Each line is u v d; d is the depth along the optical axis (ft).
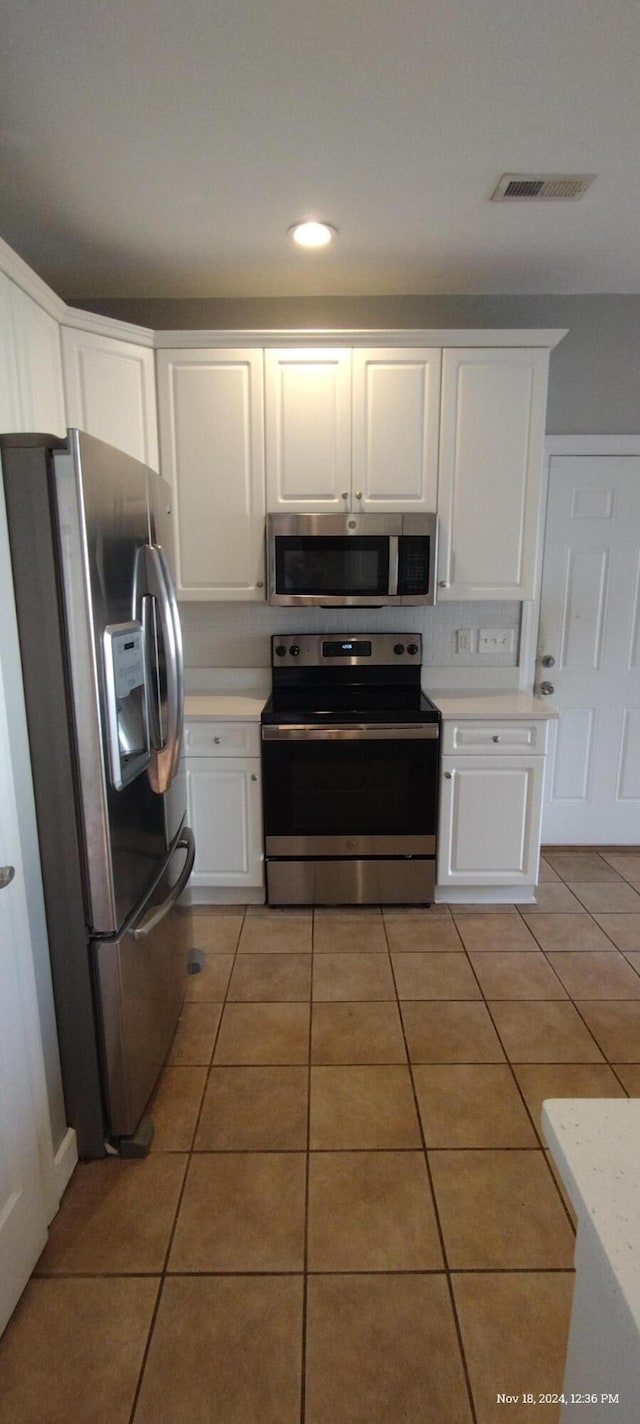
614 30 4.50
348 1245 4.65
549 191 6.51
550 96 5.15
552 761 10.89
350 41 4.58
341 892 9.16
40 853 4.75
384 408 8.49
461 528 8.79
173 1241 4.69
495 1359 3.98
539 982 7.59
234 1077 6.18
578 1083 6.07
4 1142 4.12
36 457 4.20
